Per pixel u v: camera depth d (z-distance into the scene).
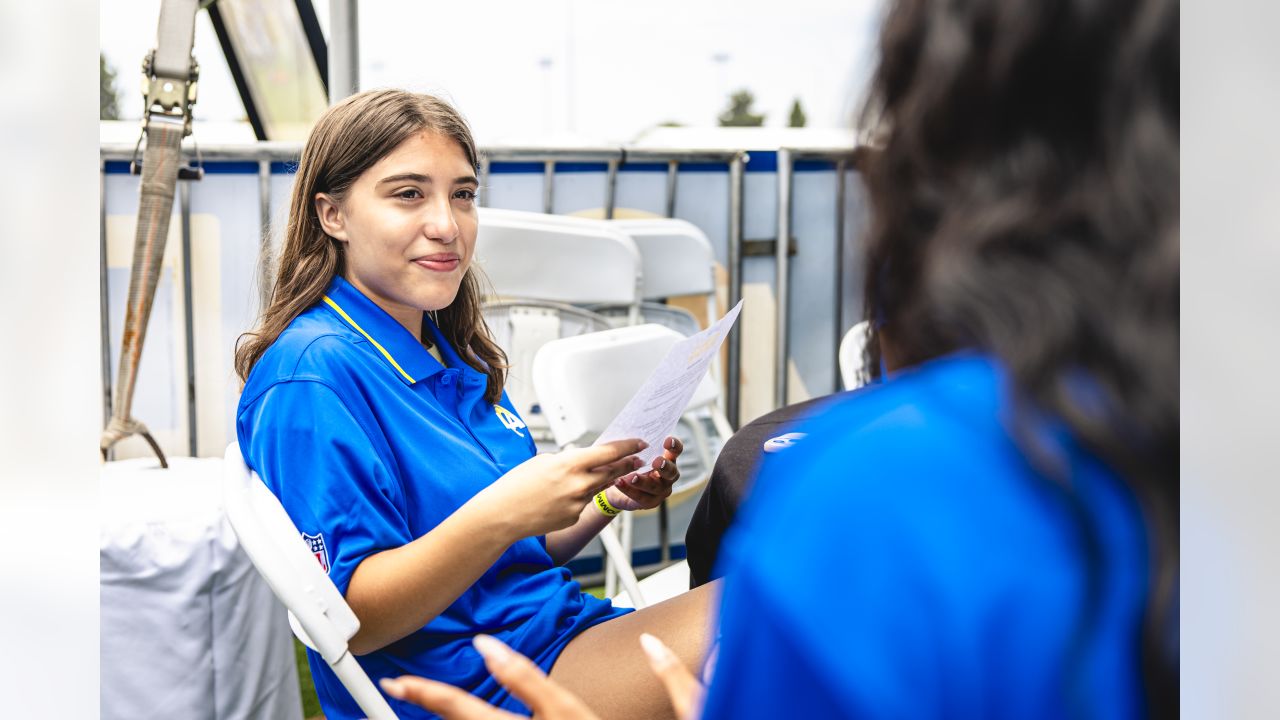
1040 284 0.40
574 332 2.57
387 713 1.06
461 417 1.40
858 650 0.37
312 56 3.10
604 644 1.16
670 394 1.15
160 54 2.02
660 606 1.18
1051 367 0.39
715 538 1.31
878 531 0.38
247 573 1.74
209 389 2.59
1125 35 0.41
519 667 0.60
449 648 1.19
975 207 0.42
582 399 1.74
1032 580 0.37
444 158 1.30
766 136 2.96
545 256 2.46
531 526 1.09
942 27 0.43
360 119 1.29
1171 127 0.41
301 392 1.15
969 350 0.43
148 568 1.63
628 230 2.62
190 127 2.07
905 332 0.46
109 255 2.49
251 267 2.56
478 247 2.38
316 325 1.26
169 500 1.78
